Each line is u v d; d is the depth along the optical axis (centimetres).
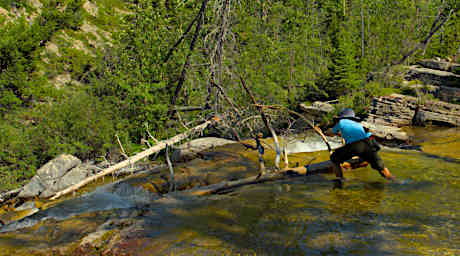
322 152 850
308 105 1808
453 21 2759
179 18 1372
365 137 534
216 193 560
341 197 486
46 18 2702
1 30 2044
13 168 1120
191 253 346
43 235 442
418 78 2241
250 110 1118
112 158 1195
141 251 363
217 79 1170
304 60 1867
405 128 1398
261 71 1402
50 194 936
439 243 329
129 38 1363
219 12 1130
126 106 1319
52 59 2452
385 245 330
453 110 1379
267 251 335
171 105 1246
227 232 392
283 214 433
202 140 1027
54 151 1133
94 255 370
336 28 2344
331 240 348
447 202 447
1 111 1499
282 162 746
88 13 3453
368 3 2433
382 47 2258
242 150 898
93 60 2502
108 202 571
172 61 1328
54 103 1290
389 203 451
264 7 1360
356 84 1884
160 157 1123
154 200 552
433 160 721
